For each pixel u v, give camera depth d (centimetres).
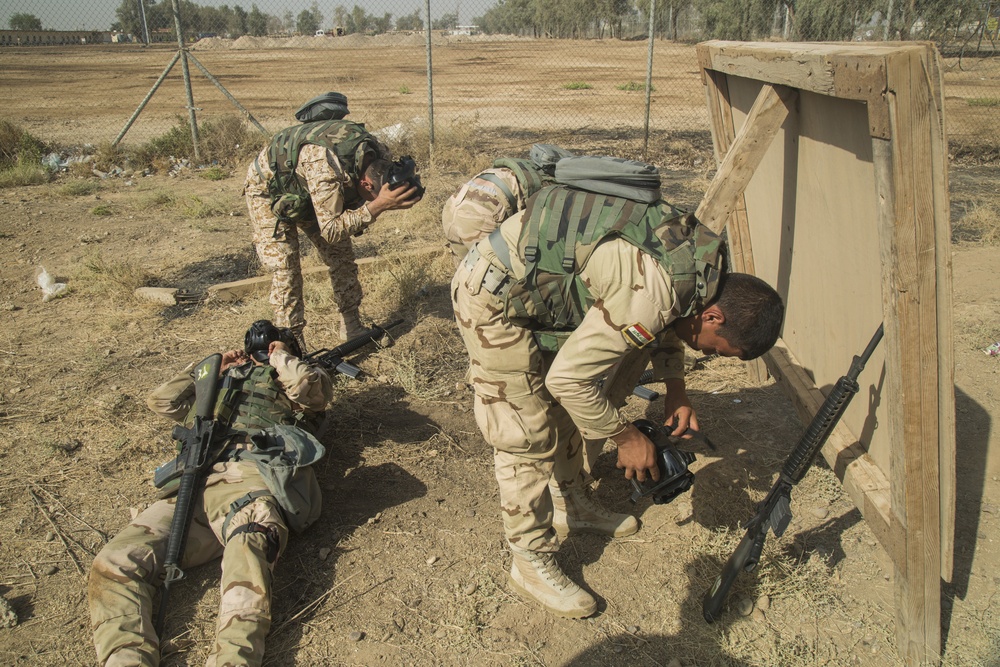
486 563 272
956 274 521
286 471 266
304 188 369
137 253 611
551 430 229
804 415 277
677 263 181
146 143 1018
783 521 224
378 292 506
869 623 244
